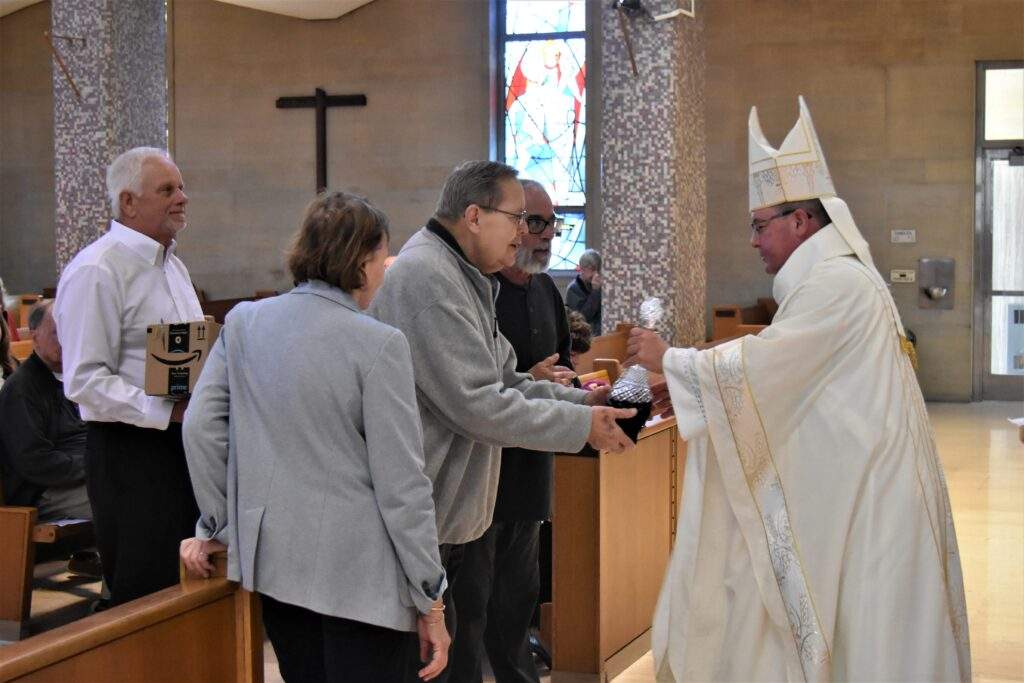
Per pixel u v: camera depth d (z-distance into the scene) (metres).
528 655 3.17
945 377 11.63
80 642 1.78
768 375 2.52
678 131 7.85
